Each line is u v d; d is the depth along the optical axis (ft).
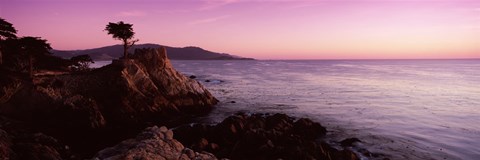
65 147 91.15
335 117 148.56
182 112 158.10
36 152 70.85
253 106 178.50
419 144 105.81
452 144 106.11
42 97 130.00
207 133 103.81
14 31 161.79
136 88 151.33
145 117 140.77
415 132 121.19
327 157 84.53
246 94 229.45
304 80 358.84
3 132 74.64
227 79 364.79
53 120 124.98
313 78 391.24
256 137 90.94
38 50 175.83
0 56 150.20
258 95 224.53
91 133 119.44
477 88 274.77
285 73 499.51
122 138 115.75
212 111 163.84
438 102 195.21
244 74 467.93
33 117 127.44
